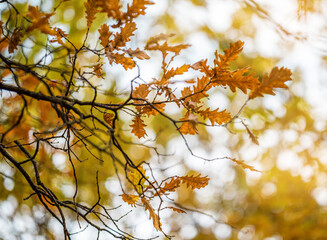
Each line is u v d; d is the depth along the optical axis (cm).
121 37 138
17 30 159
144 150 507
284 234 521
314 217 538
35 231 350
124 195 149
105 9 128
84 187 399
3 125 306
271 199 605
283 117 514
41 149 333
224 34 454
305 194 581
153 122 540
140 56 141
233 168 632
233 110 504
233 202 655
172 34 138
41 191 167
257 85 136
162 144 535
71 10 356
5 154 168
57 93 316
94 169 402
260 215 570
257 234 550
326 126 534
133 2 126
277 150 578
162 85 147
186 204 655
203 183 146
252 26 430
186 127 146
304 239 507
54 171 352
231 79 140
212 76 142
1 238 336
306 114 520
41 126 324
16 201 353
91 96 374
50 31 136
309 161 570
